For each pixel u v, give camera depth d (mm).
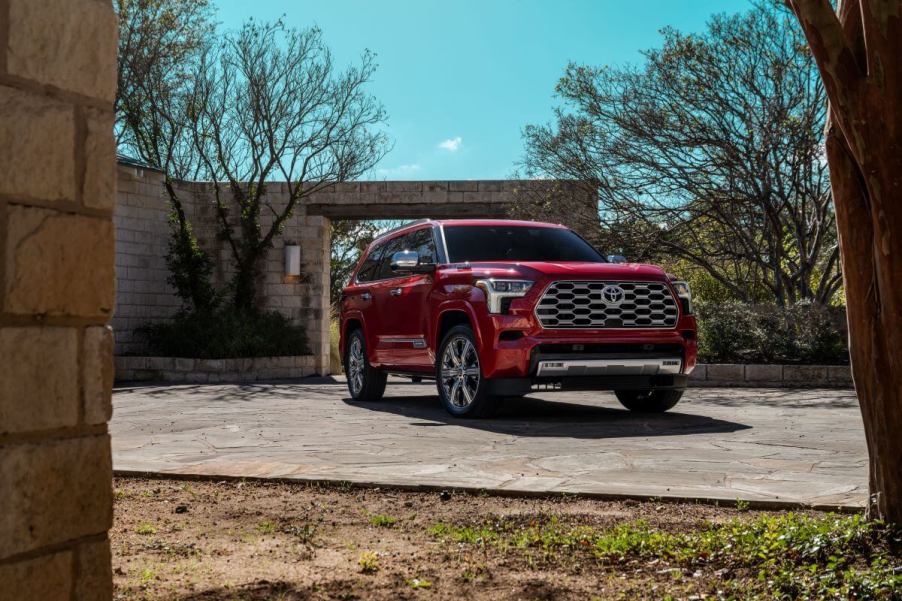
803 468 5957
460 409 9359
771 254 16578
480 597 3248
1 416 2172
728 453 6664
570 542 4016
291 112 20812
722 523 4355
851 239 3795
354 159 20984
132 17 21406
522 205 18766
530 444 7215
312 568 3619
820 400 11539
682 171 15984
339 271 34031
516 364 8586
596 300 8742
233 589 3299
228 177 21109
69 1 2365
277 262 21703
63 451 2338
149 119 21672
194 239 20344
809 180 15734
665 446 7051
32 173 2254
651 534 4086
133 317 19531
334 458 6512
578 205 17406
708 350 15125
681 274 19531
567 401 11609
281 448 7062
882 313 3742
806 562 3609
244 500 5090
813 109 15422
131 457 6594
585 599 3238
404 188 21500
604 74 16578
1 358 2178
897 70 3459
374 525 4469
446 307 9391
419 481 5477
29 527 2242
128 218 19406
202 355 18328
